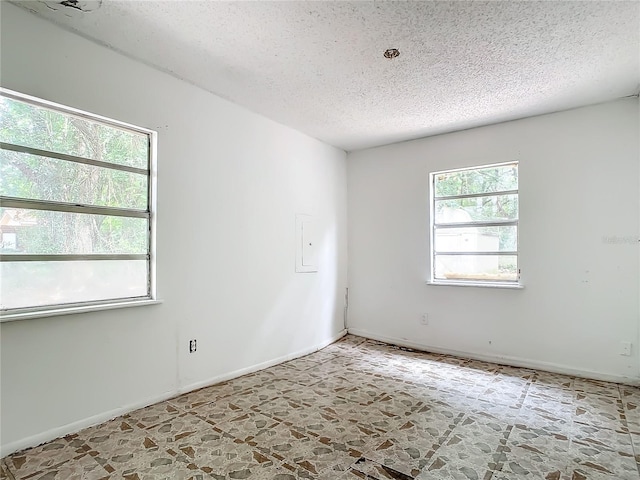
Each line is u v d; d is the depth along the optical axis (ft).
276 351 12.16
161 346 8.91
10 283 6.72
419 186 14.08
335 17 6.82
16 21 6.63
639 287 10.12
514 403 8.86
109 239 8.16
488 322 12.45
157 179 8.87
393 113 11.60
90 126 7.89
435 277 13.87
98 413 7.72
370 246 15.39
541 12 6.62
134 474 5.96
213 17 6.84
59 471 6.03
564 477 5.94
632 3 6.33
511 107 11.03
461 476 5.96
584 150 10.89
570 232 11.09
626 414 8.25
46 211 7.20
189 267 9.56
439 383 10.25
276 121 12.34
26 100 6.91
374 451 6.69
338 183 15.52
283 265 12.55
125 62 8.23
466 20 6.88
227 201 10.61
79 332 7.47
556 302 11.28
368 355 13.14
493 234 12.62
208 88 9.93
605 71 8.81
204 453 6.59
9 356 6.54
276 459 6.42
